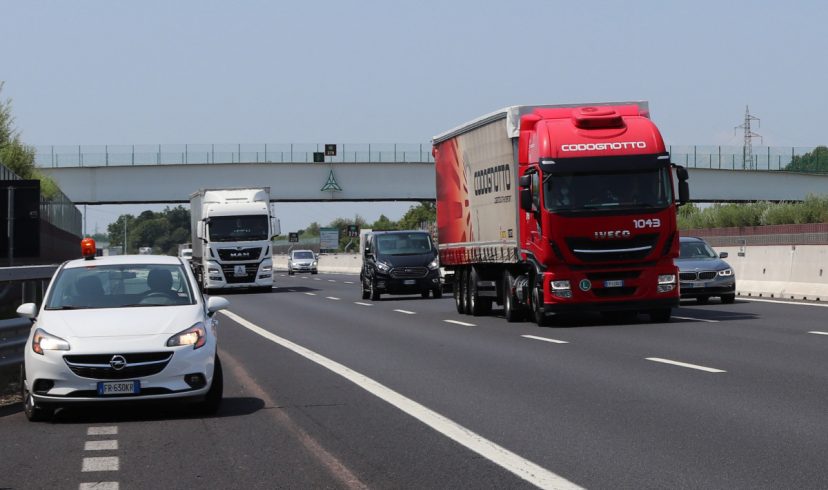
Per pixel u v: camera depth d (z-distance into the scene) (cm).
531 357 2294
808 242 5497
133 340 1538
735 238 6012
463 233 3844
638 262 3108
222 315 4200
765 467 1123
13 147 7856
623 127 3136
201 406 1599
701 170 10869
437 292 5459
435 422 1477
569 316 3634
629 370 2005
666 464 1153
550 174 3086
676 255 3120
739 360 2125
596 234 3073
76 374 1520
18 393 1988
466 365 2180
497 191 3434
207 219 6519
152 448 1334
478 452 1251
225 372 2175
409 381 1945
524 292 3272
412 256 5322
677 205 3120
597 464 1163
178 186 10806
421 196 11119
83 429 1501
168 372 1531
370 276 5347
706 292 4000
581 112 3164
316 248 19812
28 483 1131
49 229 6078
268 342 2894
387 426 1455
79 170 10681
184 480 1134
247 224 6538
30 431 1496
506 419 1485
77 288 1698
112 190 10725
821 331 2762
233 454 1277
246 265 6525
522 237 3247
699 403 1575
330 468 1179
